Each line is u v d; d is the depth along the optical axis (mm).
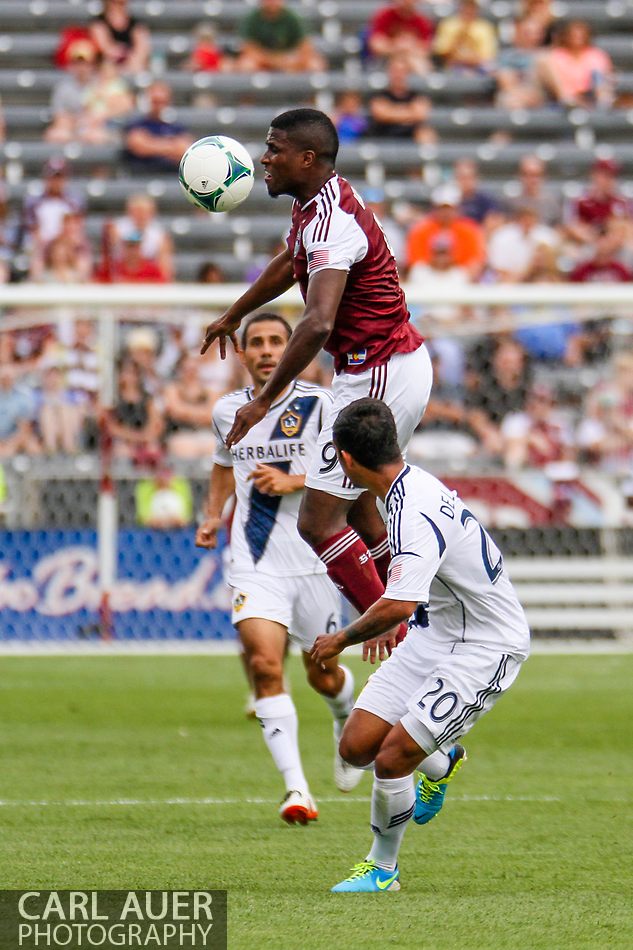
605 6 78000
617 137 72062
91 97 69000
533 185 63375
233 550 23547
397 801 16844
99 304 46031
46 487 45688
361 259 19141
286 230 65438
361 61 73188
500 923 15133
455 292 46625
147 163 67375
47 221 57812
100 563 45031
